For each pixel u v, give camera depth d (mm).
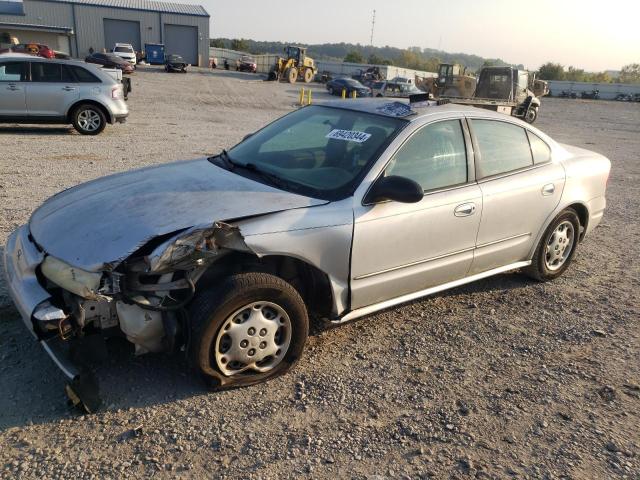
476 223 4102
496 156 4332
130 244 2820
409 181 3344
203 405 3027
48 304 2824
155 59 55219
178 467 2582
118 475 2506
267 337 3184
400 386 3348
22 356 3326
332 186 3527
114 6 59062
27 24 53750
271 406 3070
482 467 2719
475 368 3609
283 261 3422
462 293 4805
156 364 3367
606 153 15250
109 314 2914
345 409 3092
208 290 2998
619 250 6301
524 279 5211
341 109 4297
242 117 18734
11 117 11547
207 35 62594
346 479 2586
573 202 4910
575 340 4074
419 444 2857
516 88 23359
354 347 3762
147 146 11211
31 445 2643
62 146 10609
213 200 3229
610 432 3045
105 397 3025
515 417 3125
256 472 2586
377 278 3633
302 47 46219
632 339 4145
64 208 3371
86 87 12031
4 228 5348
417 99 4410
